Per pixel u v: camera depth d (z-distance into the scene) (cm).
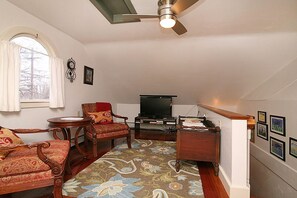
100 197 166
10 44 205
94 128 284
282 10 209
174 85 441
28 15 235
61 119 244
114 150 312
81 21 255
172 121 453
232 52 324
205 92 453
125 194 171
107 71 425
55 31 281
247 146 167
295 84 268
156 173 219
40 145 141
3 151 138
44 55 267
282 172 272
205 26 256
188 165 246
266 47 304
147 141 381
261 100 349
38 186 142
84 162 253
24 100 235
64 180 198
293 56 310
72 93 328
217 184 195
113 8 218
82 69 359
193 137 220
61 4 211
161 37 307
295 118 249
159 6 173
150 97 477
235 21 239
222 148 209
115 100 536
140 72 412
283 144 275
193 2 150
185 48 331
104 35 306
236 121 168
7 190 136
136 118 475
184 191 178
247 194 165
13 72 208
